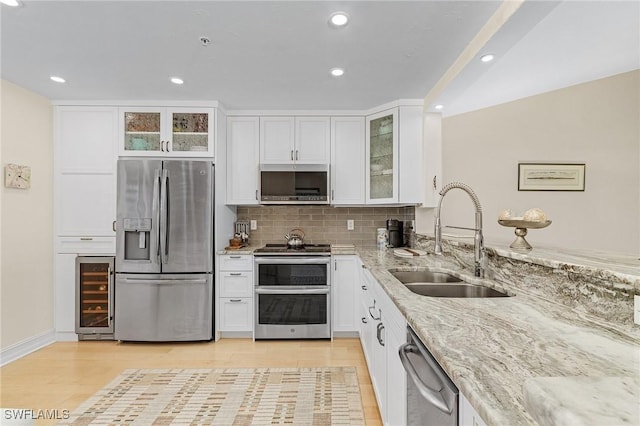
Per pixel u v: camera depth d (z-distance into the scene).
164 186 2.96
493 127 3.33
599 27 1.78
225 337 3.21
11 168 2.66
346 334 3.23
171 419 1.90
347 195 3.41
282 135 3.42
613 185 3.01
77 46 2.05
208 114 3.14
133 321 2.99
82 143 3.10
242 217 3.74
